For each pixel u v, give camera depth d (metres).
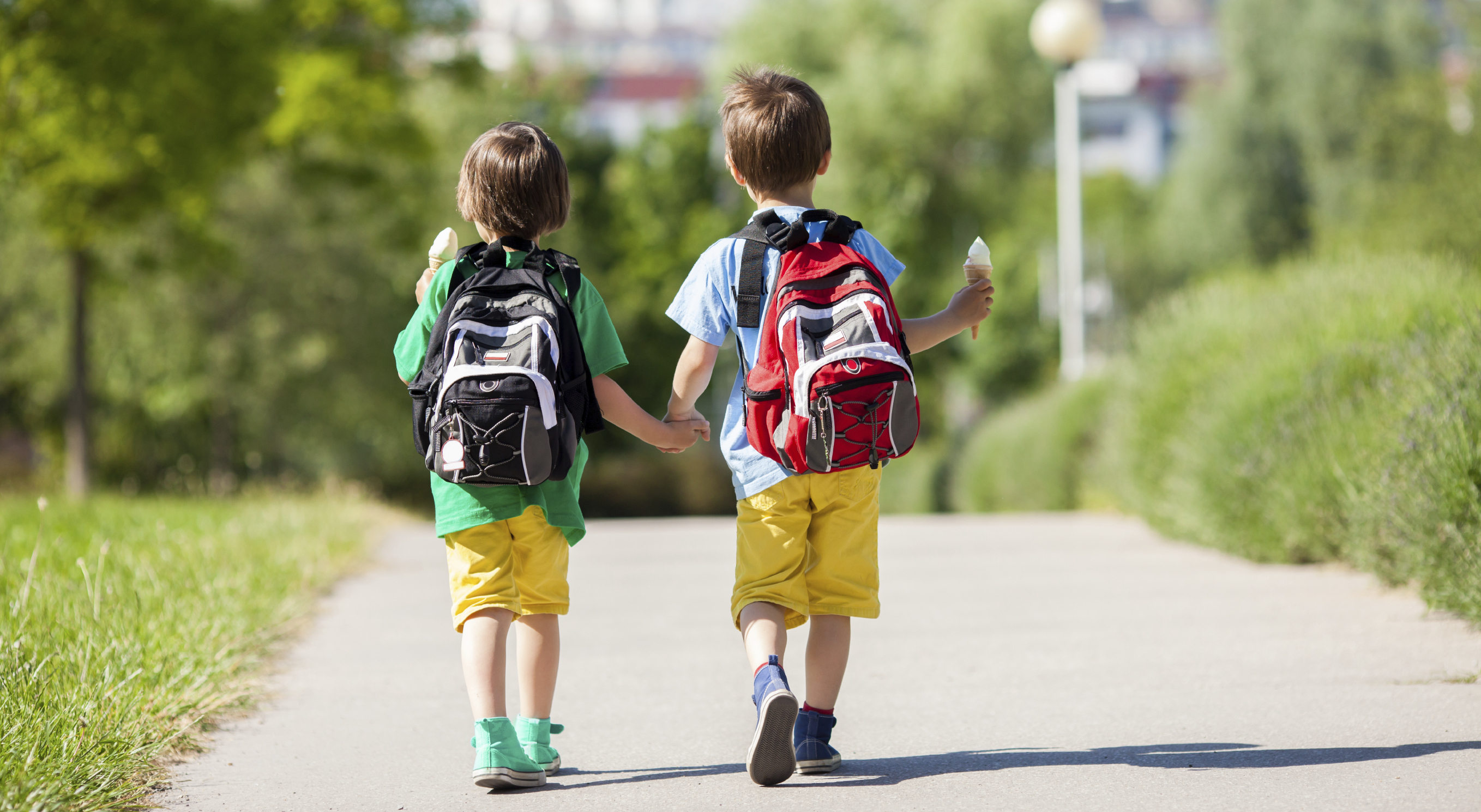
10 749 3.64
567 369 3.79
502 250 3.95
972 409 44.56
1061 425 19.66
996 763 4.01
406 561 11.73
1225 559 9.83
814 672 3.93
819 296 3.72
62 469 29.50
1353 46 38.44
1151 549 10.81
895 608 7.69
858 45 41.72
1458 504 6.11
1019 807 3.50
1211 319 13.42
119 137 18.28
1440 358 7.21
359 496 17.91
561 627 7.38
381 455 35.66
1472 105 19.66
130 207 20.02
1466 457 6.11
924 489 30.20
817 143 4.02
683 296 3.97
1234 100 44.19
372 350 29.17
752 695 5.27
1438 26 37.34
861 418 3.59
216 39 18.70
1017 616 7.24
